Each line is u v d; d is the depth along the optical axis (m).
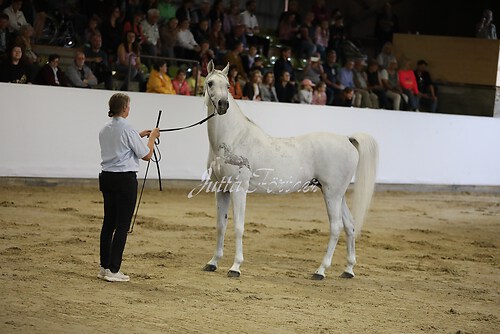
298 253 12.05
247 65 21.86
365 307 8.86
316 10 26.44
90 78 18.22
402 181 21.27
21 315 7.50
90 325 7.33
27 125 16.19
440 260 12.26
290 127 19.33
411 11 30.30
